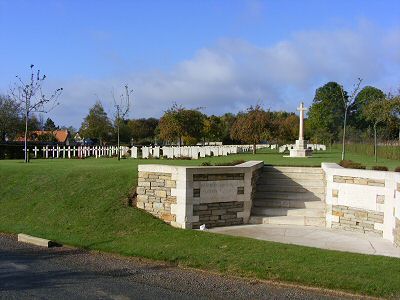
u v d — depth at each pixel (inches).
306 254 325.1
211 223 451.2
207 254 339.6
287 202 505.0
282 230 434.0
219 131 2380.7
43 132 2167.8
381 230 407.5
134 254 354.9
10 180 590.6
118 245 378.9
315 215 478.3
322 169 553.9
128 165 654.5
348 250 353.4
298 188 543.2
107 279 289.9
